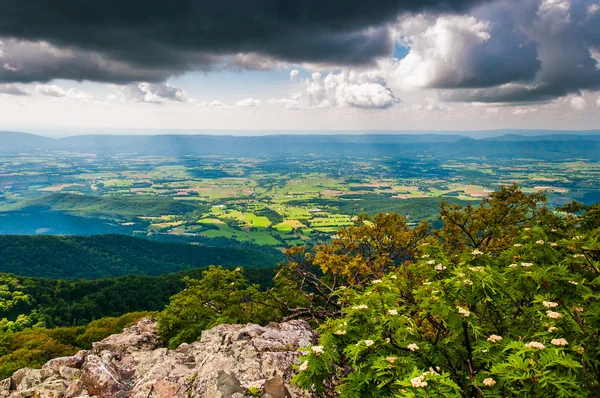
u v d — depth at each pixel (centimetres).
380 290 763
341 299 800
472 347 650
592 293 675
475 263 903
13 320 9581
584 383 531
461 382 666
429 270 839
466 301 641
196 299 2364
